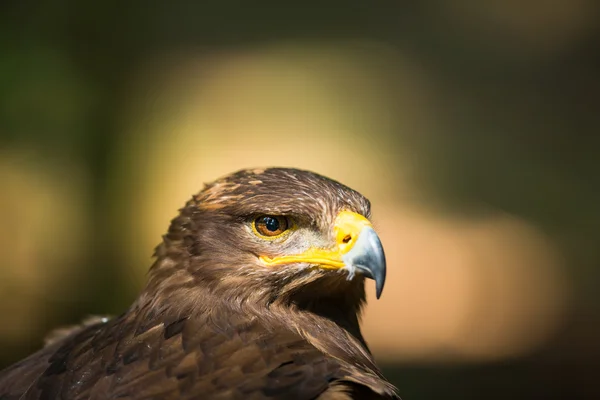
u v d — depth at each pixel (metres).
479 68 26.84
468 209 19.83
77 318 12.15
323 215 4.92
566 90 25.52
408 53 27.56
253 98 24.39
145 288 5.00
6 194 12.41
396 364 13.48
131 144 12.52
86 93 12.09
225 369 4.28
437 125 23.75
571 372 13.20
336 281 4.96
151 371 4.30
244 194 4.91
